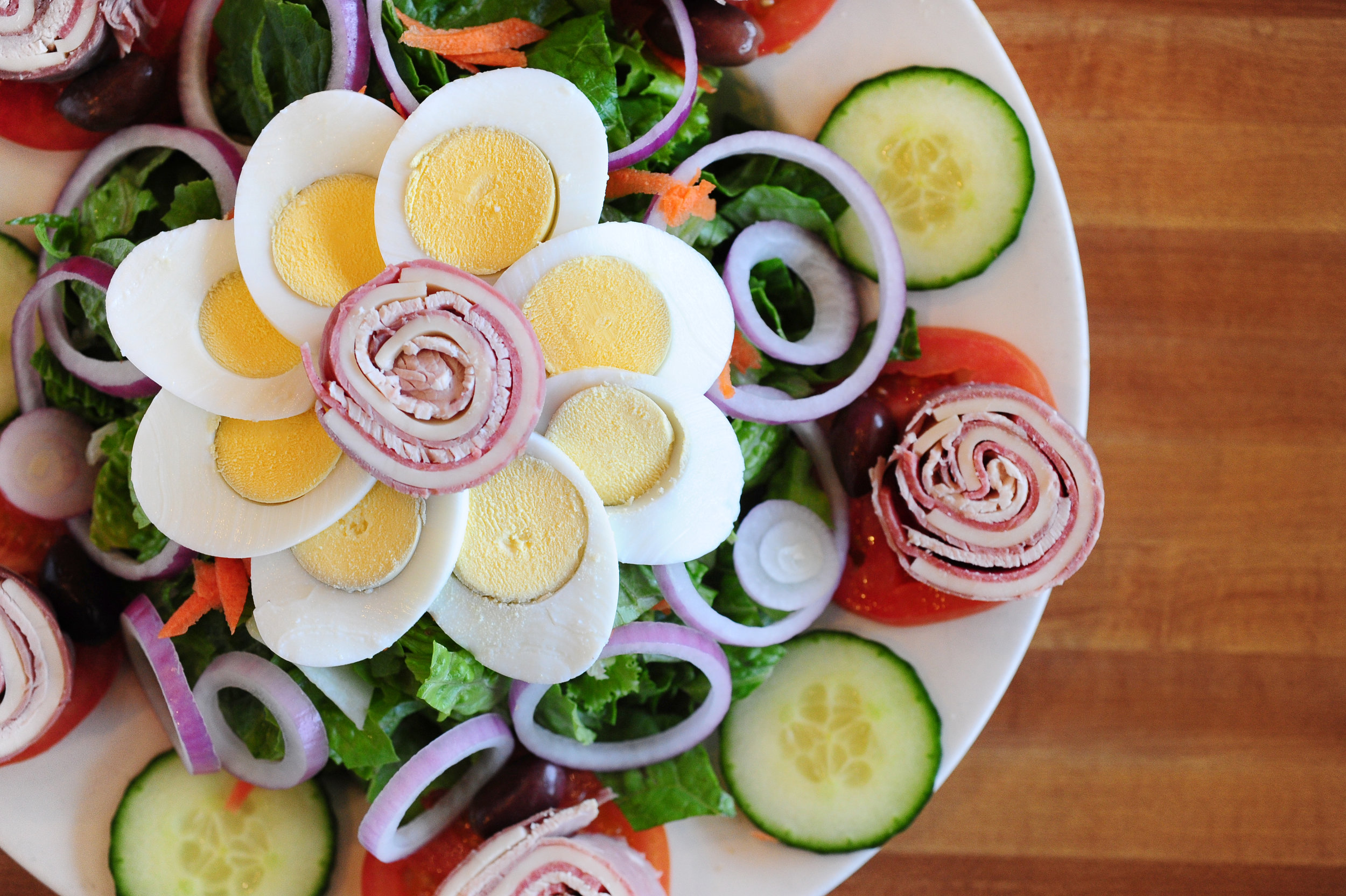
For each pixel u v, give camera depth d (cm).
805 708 41
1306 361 47
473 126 36
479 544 36
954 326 41
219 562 37
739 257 41
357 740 39
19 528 41
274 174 36
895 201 41
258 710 40
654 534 37
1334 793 46
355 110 36
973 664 40
